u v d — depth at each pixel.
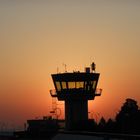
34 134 160.38
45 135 153.75
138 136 66.19
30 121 176.00
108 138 71.00
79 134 82.88
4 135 171.88
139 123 195.75
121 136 68.50
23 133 165.50
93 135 76.69
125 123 196.75
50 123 178.12
